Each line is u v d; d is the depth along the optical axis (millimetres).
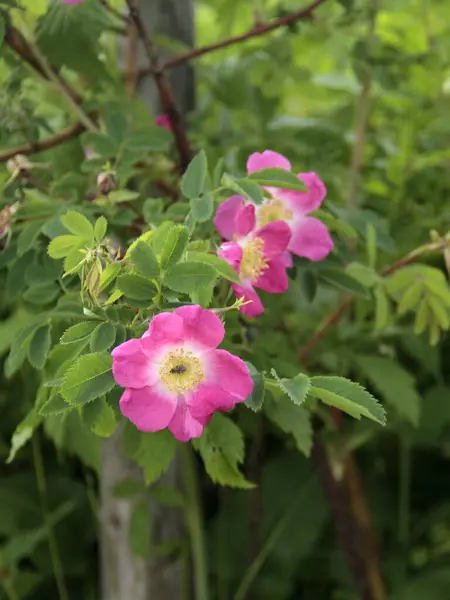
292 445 760
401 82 810
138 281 500
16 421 830
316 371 708
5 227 598
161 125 691
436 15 811
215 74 785
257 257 548
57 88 654
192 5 758
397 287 621
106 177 605
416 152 815
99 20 638
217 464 565
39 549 826
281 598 791
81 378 486
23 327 574
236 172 629
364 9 737
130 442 582
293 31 687
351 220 658
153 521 734
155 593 736
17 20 635
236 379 490
